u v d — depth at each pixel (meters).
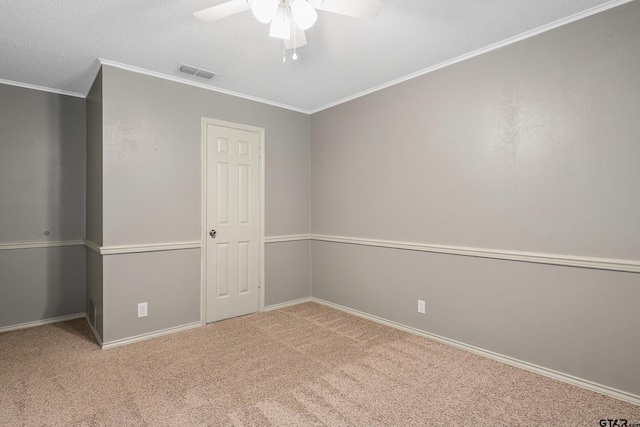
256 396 2.09
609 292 2.07
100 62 2.78
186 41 2.48
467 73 2.72
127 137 2.92
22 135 3.31
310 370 2.42
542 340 2.34
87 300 3.54
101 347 2.81
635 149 1.98
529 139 2.39
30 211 3.36
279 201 3.98
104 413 1.92
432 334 2.99
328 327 3.31
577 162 2.19
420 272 3.07
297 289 4.15
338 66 2.92
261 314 3.71
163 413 1.92
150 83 3.04
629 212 2.00
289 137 4.08
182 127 3.24
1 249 3.21
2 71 3.02
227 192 3.55
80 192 3.63
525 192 2.41
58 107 3.49
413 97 3.10
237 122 3.62
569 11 2.12
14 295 3.29
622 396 2.02
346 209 3.79
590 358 2.14
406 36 2.41
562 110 2.24
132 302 2.95
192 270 3.30
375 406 1.98
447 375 2.34
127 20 2.18
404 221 3.20
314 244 4.22
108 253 2.81
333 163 3.95
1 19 2.15
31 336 3.09
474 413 1.91
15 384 2.23
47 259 3.46
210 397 2.08
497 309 2.56
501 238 2.54
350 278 3.75
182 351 2.75
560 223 2.26
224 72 3.05
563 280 2.25
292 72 3.05
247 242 3.71
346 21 2.21
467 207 2.73
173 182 3.18
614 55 2.04
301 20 1.65
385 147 3.36
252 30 2.33
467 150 2.73
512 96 2.47
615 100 2.04
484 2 2.01
